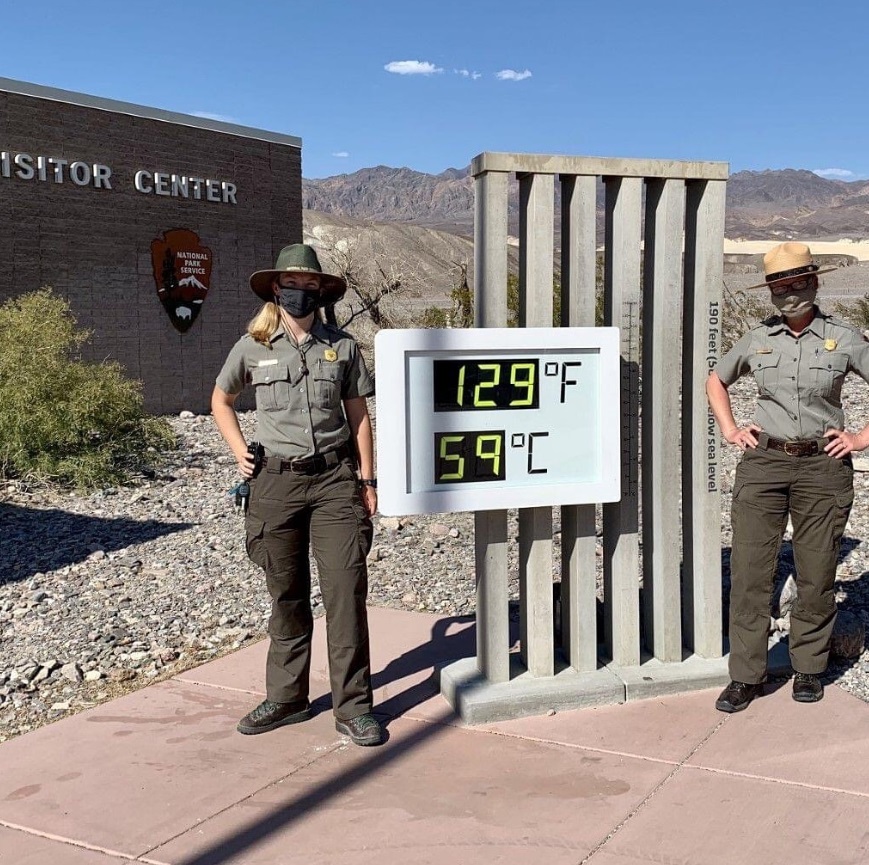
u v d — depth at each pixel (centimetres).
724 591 589
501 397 427
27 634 571
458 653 515
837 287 6412
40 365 1052
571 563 459
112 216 1442
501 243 425
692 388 466
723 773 377
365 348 1867
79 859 326
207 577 679
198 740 416
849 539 714
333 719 437
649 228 457
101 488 980
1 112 1299
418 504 417
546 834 335
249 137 1642
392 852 326
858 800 354
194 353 1580
